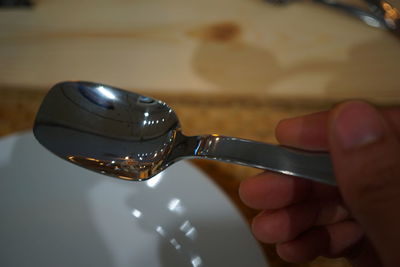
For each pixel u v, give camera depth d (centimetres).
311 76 23
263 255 16
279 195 18
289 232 18
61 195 18
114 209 17
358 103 13
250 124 21
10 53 23
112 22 25
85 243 17
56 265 17
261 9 25
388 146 12
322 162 14
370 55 23
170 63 23
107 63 23
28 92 22
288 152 14
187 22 25
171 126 16
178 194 17
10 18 25
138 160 15
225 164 20
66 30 24
